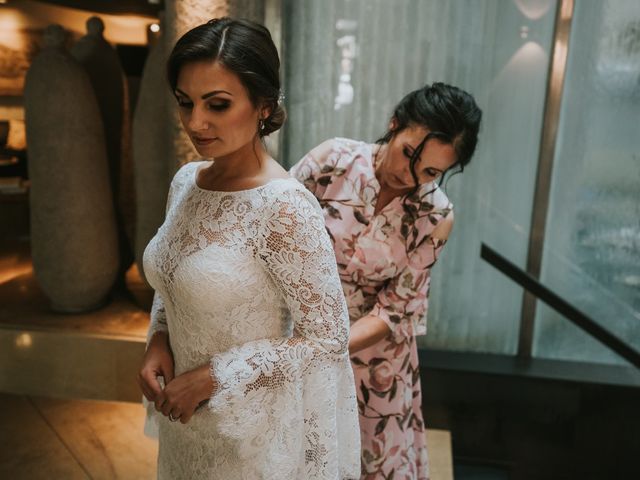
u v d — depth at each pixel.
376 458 1.79
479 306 3.02
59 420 2.83
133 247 3.64
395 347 1.76
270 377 1.09
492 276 2.98
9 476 2.39
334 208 1.66
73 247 3.09
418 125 1.47
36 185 3.06
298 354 1.09
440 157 1.47
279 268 1.07
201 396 1.08
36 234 3.13
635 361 2.54
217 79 0.97
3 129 3.69
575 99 2.76
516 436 2.82
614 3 2.65
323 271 1.08
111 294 3.47
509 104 2.80
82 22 3.50
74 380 3.04
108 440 2.67
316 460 1.17
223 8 2.40
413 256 1.68
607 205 2.84
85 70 3.13
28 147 3.06
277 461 1.12
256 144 1.10
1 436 2.67
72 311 3.24
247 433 1.10
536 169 2.84
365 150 1.67
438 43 2.77
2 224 3.87
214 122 1.00
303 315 1.09
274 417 1.11
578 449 2.78
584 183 2.83
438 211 1.66
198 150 1.04
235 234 1.07
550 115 2.75
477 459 2.87
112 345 2.95
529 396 2.78
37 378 3.06
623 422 2.73
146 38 3.54
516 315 3.00
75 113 3.01
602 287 2.91
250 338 1.12
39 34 3.47
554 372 2.79
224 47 0.97
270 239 1.05
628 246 2.85
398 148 1.51
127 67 3.60
